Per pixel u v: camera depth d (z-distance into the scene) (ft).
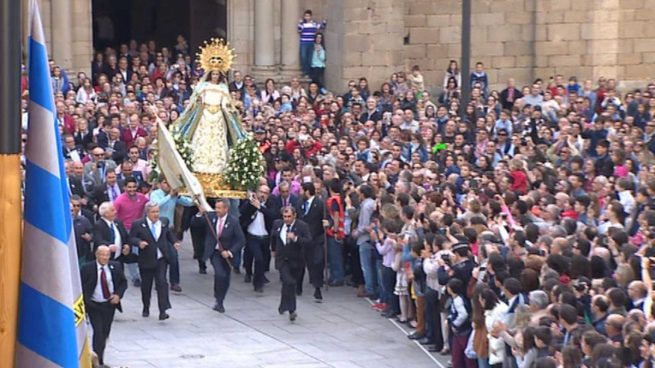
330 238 199.72
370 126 251.39
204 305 192.13
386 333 178.70
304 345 173.17
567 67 327.88
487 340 144.97
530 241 159.74
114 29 369.91
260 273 200.13
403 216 180.55
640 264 137.90
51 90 53.11
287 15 313.12
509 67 328.29
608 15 325.42
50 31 300.20
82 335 56.03
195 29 348.79
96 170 215.31
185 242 230.89
